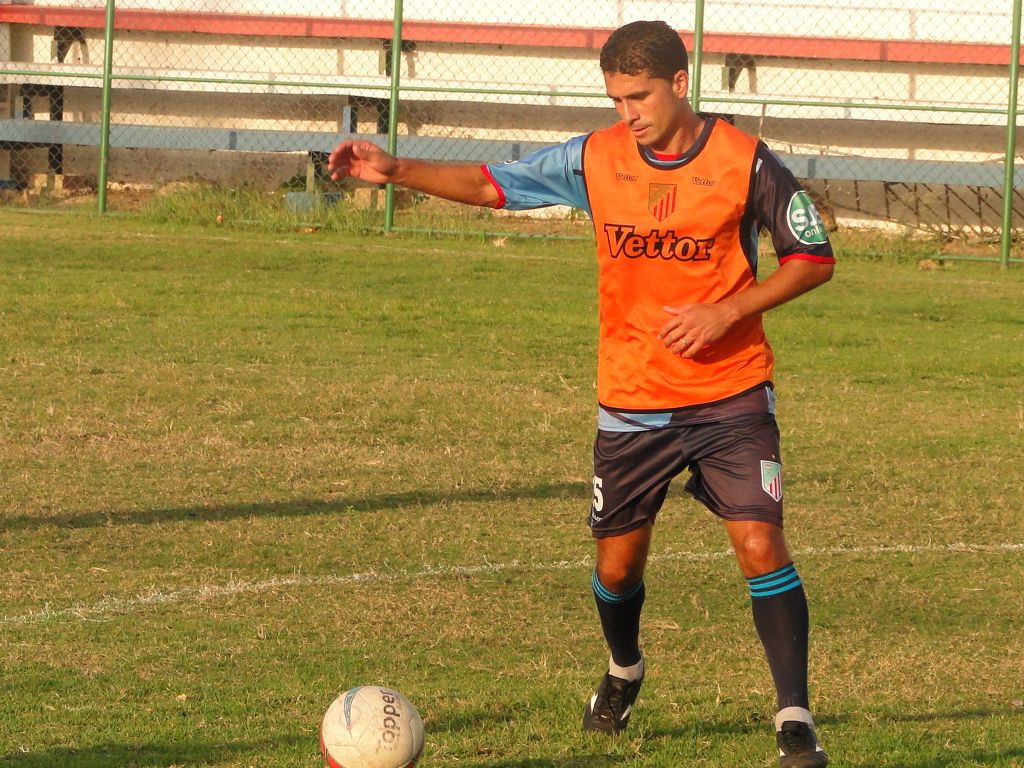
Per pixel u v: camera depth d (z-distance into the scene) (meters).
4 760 14.77
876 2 80.50
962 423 36.69
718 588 22.55
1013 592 22.78
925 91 81.06
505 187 15.27
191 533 24.70
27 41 84.06
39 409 34.03
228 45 83.94
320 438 32.50
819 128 82.62
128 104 84.06
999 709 17.19
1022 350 47.69
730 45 79.94
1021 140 80.44
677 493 28.84
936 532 26.53
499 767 14.81
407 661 18.64
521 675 18.17
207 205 70.81
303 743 15.38
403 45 83.19
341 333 46.44
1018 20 65.88
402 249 64.94
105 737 15.52
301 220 69.69
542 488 28.81
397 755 12.83
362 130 84.31
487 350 44.72
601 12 81.88
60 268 56.19
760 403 14.59
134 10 82.25
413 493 28.06
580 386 39.81
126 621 19.95
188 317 47.78
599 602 15.57
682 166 14.38
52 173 83.00
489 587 22.20
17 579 21.75
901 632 20.59
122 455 30.28
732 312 13.98
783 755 13.39
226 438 32.16
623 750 15.36
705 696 17.45
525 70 82.94
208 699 16.89
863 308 54.88
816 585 22.94
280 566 22.97
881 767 14.98
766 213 14.34
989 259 68.31
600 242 14.88
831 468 31.39
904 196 79.56
